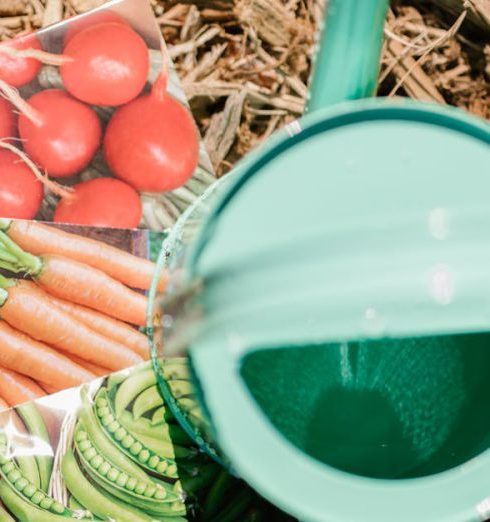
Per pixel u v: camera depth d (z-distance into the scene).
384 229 0.54
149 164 1.42
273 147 0.61
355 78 0.81
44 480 1.35
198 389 0.61
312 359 0.68
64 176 1.40
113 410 1.37
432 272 0.51
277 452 0.61
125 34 1.41
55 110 1.40
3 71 1.39
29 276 1.38
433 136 0.61
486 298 0.52
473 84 1.71
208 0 1.65
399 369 0.69
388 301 0.51
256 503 1.37
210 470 1.37
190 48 1.65
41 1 1.66
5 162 1.39
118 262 1.40
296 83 1.69
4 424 1.35
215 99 1.65
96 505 1.35
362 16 0.79
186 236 0.88
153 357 1.18
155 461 1.37
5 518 1.34
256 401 0.61
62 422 1.37
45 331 1.38
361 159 0.60
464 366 0.69
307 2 1.67
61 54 1.40
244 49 1.67
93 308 1.39
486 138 0.61
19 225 1.39
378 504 0.61
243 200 0.58
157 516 1.36
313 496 0.61
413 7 1.69
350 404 0.69
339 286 0.51
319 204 0.57
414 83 1.70
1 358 1.36
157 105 1.42
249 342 0.55
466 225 0.53
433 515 0.61
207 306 0.56
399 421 0.68
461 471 0.62
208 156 1.52
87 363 1.38
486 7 1.66
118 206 1.41
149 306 1.19
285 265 0.53
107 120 1.41
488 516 0.62
